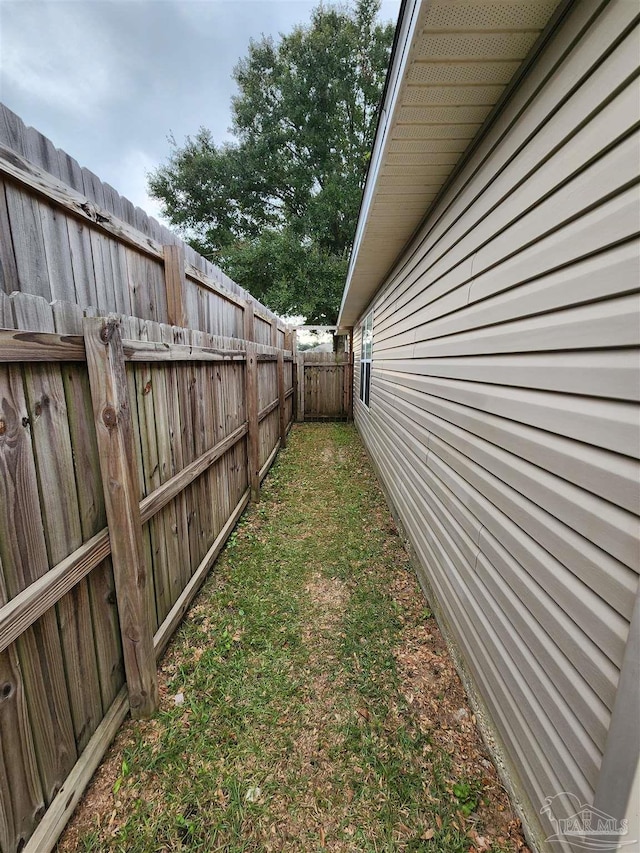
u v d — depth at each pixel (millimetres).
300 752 1590
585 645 1060
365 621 2365
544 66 1261
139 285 1897
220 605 2486
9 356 1021
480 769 1533
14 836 1084
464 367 1967
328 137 14844
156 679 1747
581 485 1086
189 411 2373
